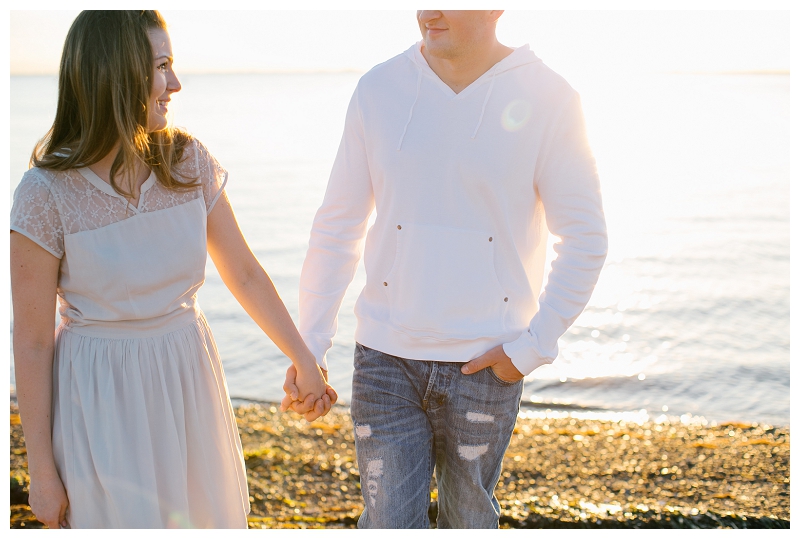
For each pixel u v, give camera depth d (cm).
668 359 664
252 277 204
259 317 206
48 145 173
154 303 180
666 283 950
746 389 589
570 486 333
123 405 179
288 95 6119
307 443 401
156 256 178
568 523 288
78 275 172
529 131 188
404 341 201
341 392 587
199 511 194
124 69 166
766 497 316
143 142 172
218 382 198
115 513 179
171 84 179
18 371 170
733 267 1029
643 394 574
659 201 1535
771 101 3959
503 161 188
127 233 175
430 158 190
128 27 167
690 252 1119
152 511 181
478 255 193
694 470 353
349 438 411
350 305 837
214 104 5141
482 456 206
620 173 1892
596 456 375
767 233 1240
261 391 601
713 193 1606
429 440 209
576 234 193
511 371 197
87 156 168
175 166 183
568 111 189
